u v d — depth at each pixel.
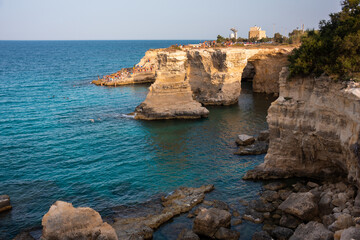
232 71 63.72
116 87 90.19
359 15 25.58
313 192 24.23
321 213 21.92
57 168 33.72
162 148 39.69
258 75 75.75
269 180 29.58
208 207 24.98
